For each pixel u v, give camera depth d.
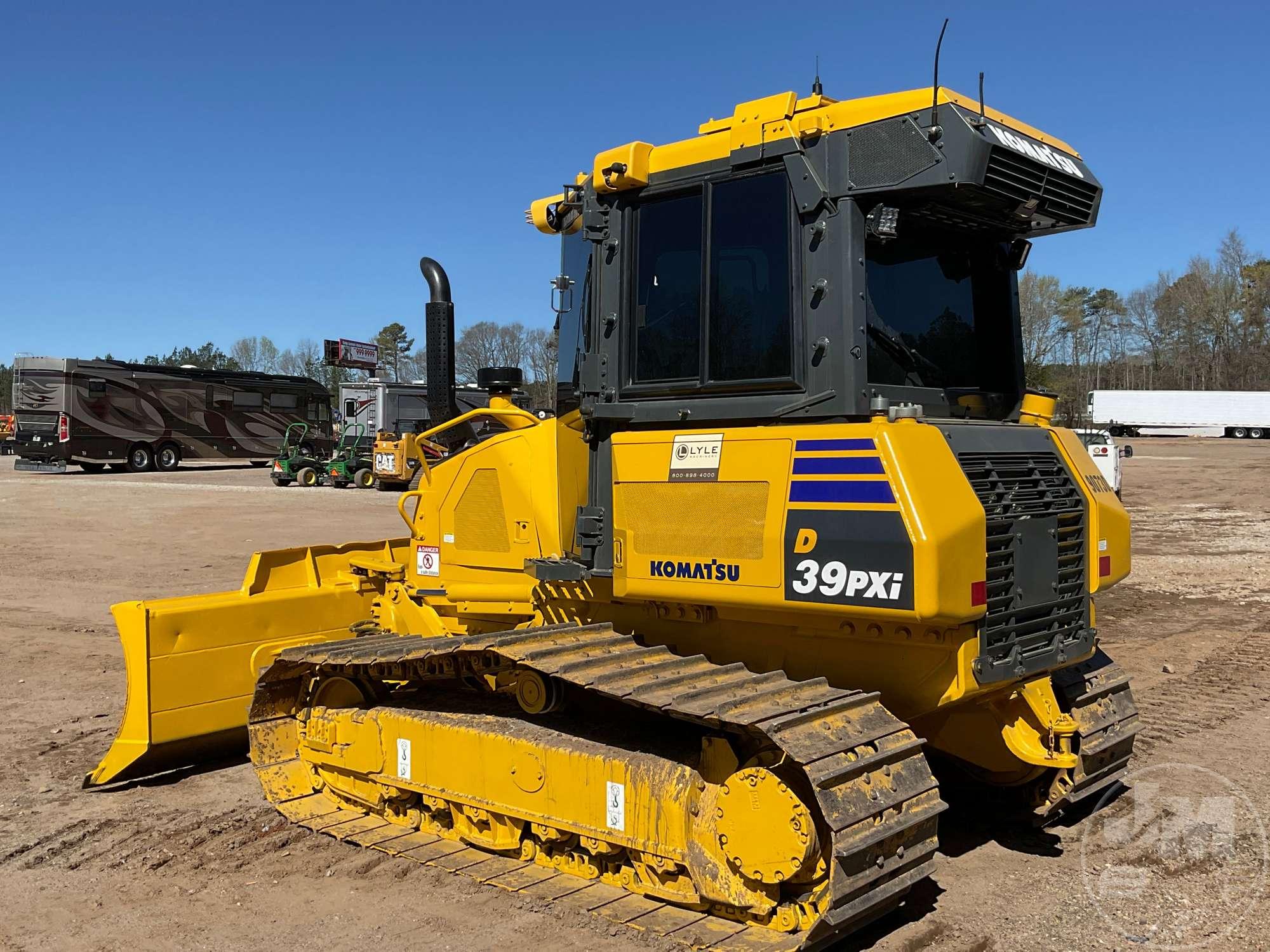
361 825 5.08
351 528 18.00
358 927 4.02
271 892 4.38
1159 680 7.80
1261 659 8.46
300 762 5.59
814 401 3.94
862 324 3.90
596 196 4.61
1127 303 86.50
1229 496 23.84
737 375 4.17
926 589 3.50
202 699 5.94
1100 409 62.75
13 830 5.13
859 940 3.85
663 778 4.02
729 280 4.20
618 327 4.53
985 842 4.83
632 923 3.89
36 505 21.75
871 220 3.94
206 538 16.75
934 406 4.31
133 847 4.89
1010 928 3.95
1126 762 5.08
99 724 7.01
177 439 34.31
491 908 4.17
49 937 3.98
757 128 4.10
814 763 3.39
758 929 3.76
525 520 5.11
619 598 4.46
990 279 4.75
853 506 3.69
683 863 3.93
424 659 4.92
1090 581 4.54
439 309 5.54
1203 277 83.19
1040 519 4.18
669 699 3.70
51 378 31.73
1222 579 12.62
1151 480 28.64
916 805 3.63
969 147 3.71
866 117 3.91
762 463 3.96
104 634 9.91
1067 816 5.14
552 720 4.66
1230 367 81.75
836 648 4.09
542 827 4.39
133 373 33.28
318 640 6.43
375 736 5.11
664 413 4.34
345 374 75.88
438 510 5.58
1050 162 4.21
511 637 4.38
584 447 4.72
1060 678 4.84
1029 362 32.47
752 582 3.96
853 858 3.40
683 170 4.34
